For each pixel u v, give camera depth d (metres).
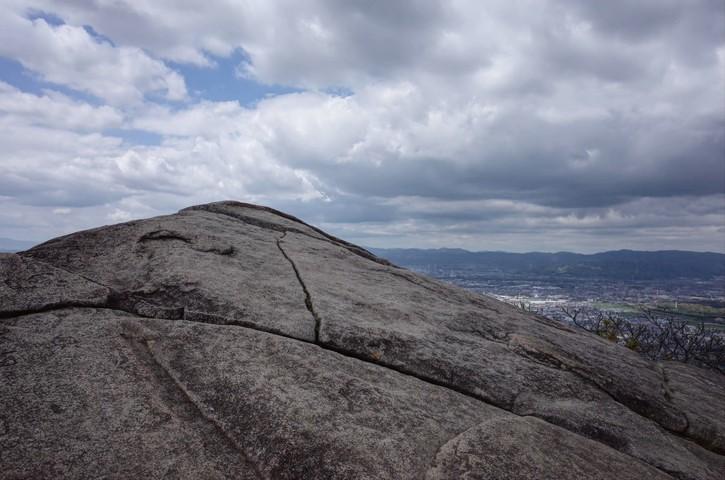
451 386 3.42
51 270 3.82
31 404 2.55
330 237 7.29
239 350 3.19
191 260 4.48
